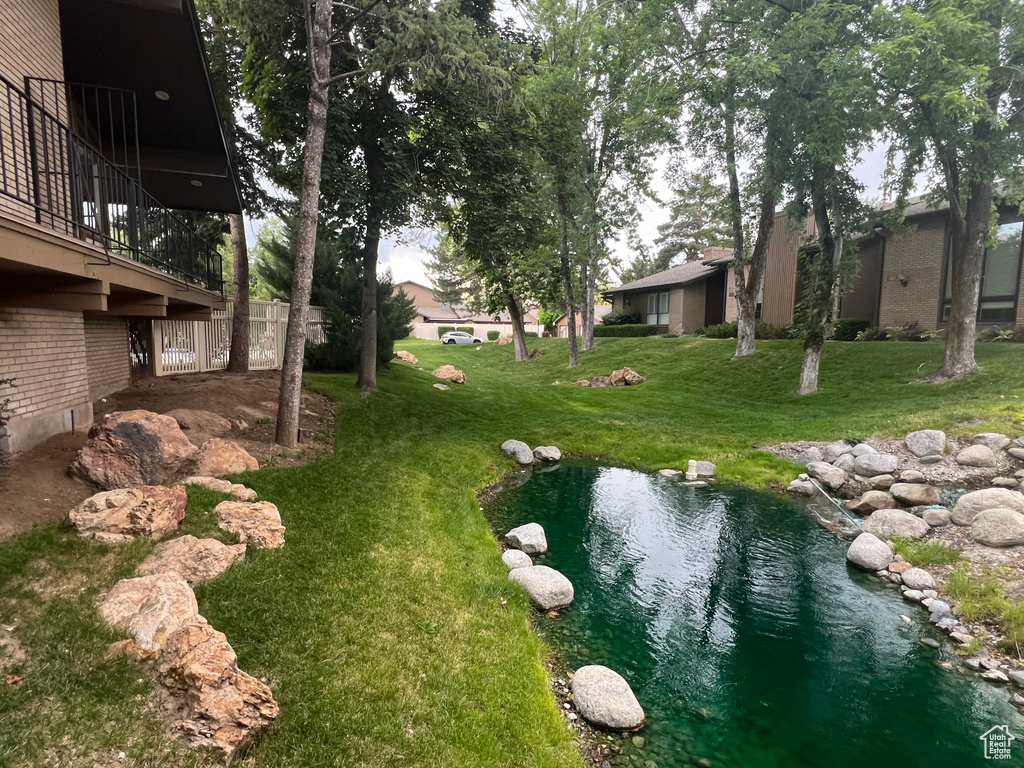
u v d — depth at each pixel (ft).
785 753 14.24
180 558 15.62
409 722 12.57
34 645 11.19
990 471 33.42
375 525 23.39
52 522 15.92
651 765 13.62
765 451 41.91
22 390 20.42
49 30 23.53
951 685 17.02
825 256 52.75
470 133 43.14
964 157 42.11
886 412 44.88
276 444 30.50
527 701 14.51
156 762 9.48
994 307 57.77
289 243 62.80
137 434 19.52
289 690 12.54
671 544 27.63
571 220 82.94
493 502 32.86
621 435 47.39
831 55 39.06
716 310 103.09
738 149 52.95
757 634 19.71
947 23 35.40
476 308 262.06
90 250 18.69
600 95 77.87
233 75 45.06
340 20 39.52
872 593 22.77
